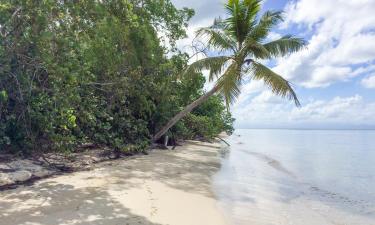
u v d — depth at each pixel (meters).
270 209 8.02
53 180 8.88
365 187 12.25
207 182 10.41
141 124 16.67
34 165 9.98
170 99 18.88
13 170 8.97
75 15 10.23
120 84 14.85
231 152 23.17
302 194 10.41
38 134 11.12
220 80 17.34
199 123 24.77
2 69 9.48
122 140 14.97
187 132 22.89
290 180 12.94
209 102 29.77
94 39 11.90
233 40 18.16
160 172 11.32
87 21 11.30
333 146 41.56
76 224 5.53
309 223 7.18
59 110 10.48
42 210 6.21
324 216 7.93
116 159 13.84
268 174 13.89
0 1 9.02
